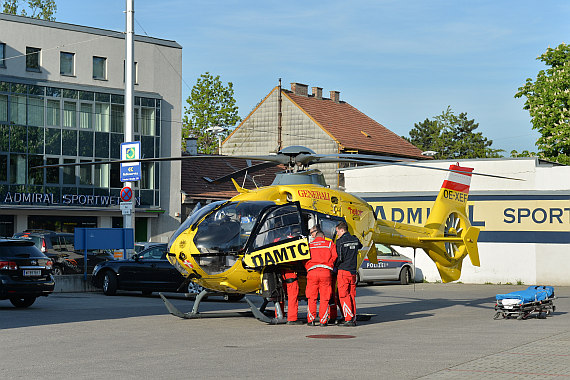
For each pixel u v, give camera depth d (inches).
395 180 1430.9
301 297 627.8
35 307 757.9
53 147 1755.7
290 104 2297.0
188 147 2149.4
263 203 588.1
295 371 366.6
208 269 583.8
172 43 1966.0
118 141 1871.3
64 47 1786.4
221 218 586.9
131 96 1046.4
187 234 587.5
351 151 2206.0
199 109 2610.7
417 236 748.6
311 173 624.7
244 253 572.7
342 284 580.7
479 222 1278.3
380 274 1202.6
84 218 1813.5
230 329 557.0
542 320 643.5
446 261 793.6
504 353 430.6
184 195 1946.4
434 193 1320.1
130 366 382.0
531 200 1243.8
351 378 347.9
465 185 803.4
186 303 838.5
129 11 1048.8
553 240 1226.6
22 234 1121.4
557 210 1225.4
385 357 414.0
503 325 598.2
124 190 1039.6
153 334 523.8
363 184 1465.3
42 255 743.1
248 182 2087.8
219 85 2645.2
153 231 1900.8
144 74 1900.8
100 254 1153.4
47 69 1758.1
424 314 701.3
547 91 1899.6
